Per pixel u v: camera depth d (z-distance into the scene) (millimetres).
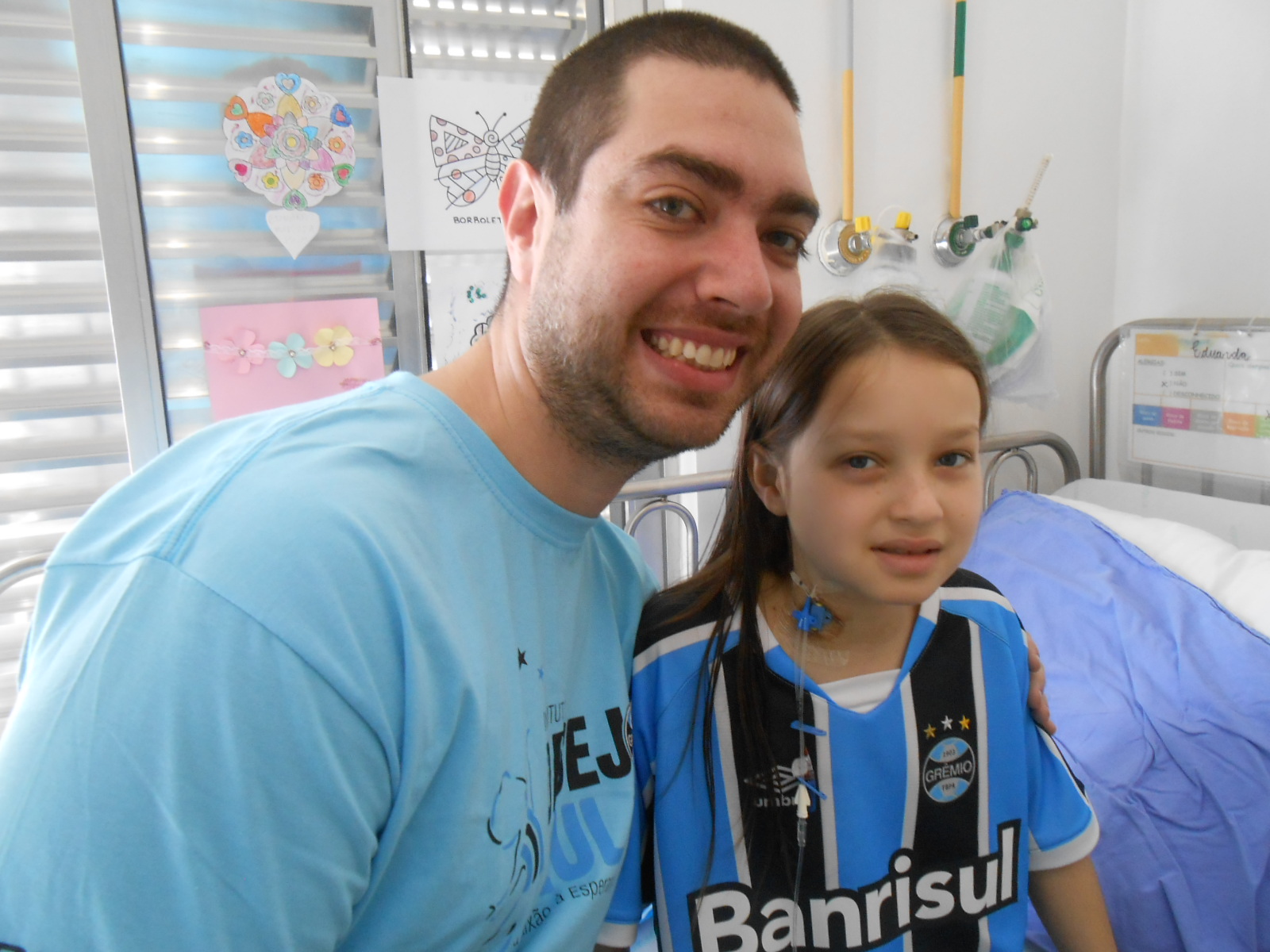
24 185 1176
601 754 663
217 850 419
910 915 742
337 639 466
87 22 1140
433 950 538
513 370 619
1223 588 1228
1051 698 1139
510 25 1361
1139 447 1716
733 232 535
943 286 1644
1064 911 812
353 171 1302
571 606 658
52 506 1279
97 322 1247
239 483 503
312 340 1318
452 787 524
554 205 562
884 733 733
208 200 1241
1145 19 1682
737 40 549
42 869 395
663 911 748
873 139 1549
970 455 695
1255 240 1512
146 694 417
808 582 749
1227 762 980
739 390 586
